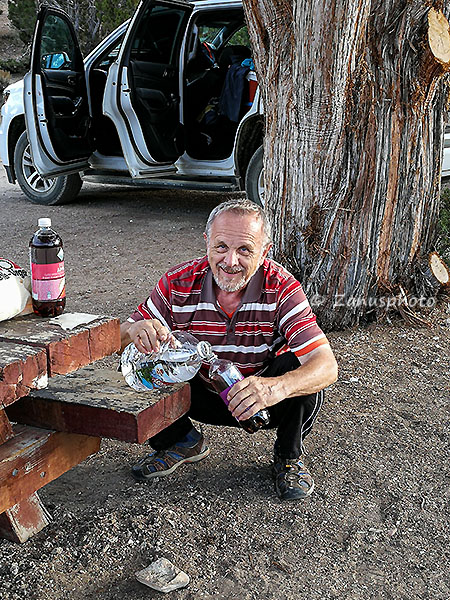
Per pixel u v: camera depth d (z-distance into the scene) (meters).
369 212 4.50
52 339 1.98
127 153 7.39
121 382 2.51
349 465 3.15
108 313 5.06
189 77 7.81
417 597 2.37
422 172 4.66
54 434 2.30
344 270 4.56
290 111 4.39
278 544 2.61
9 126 8.95
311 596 2.36
